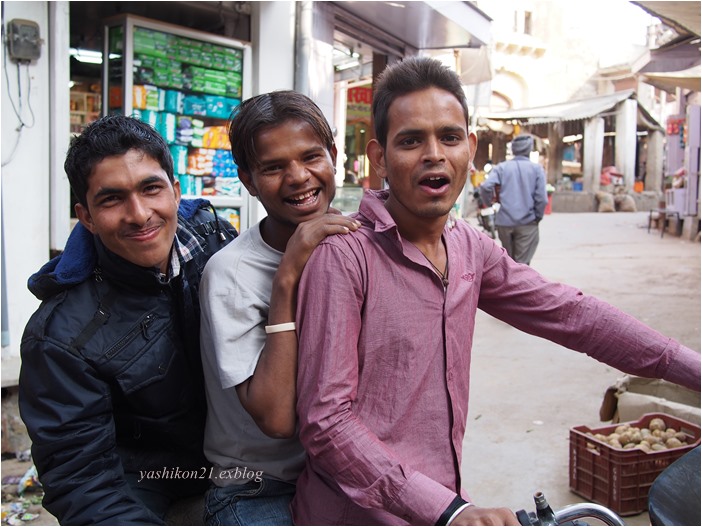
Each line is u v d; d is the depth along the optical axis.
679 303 7.11
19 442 3.55
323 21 5.72
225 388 1.47
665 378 1.54
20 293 3.81
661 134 26.09
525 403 4.27
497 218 7.32
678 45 9.44
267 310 1.52
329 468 1.27
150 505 1.77
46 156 3.90
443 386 1.39
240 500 1.62
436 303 1.39
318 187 1.58
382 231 1.35
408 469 1.23
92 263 1.62
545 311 1.60
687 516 1.39
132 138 1.51
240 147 1.57
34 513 2.95
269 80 5.37
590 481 3.05
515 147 7.23
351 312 1.32
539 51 28.19
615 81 29.80
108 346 1.58
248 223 5.38
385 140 1.38
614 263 10.09
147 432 1.76
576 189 24.83
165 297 1.68
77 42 5.09
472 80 11.16
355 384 1.31
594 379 4.77
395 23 6.68
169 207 1.56
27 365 1.54
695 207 13.15
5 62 3.70
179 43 4.82
